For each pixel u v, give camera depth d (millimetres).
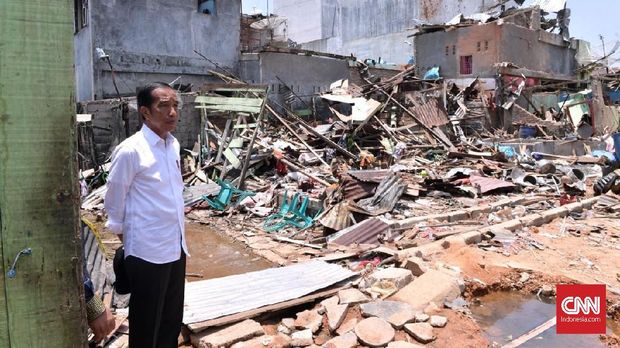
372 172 9383
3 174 1674
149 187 2734
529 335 4305
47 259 1781
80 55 18938
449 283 4895
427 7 33750
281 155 12914
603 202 9617
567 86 28406
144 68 18891
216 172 12492
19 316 1747
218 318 4016
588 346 4133
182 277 3023
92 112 14062
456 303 4715
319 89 23453
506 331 4383
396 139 17656
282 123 15672
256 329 3924
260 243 7688
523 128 21469
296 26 41719
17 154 1691
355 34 38719
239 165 12234
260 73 21516
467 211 8539
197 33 20438
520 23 26391
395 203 8844
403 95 22094
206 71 20625
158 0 19172
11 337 1737
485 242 6738
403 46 35188
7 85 1655
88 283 2354
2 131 1658
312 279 4984
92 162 13609
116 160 2666
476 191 10586
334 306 4332
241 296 4492
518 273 5570
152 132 2793
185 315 4016
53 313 1812
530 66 26219
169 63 19609
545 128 21656
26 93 1694
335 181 11234
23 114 1693
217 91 14875
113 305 4336
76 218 1849
